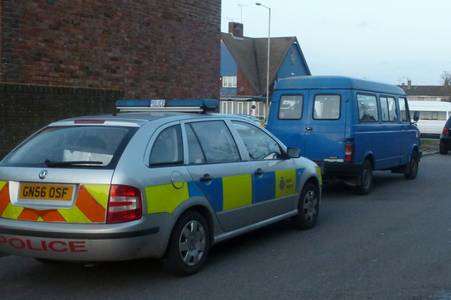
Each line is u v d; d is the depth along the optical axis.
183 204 5.88
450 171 17.31
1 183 5.71
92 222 5.35
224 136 6.88
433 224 8.87
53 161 5.70
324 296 5.42
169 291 5.58
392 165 13.53
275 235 8.03
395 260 6.71
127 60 13.30
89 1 12.28
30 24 11.09
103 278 6.02
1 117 10.25
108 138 5.79
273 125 12.09
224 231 6.58
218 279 5.96
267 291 5.57
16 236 5.52
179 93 14.87
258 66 56.88
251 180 7.00
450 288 5.67
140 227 5.43
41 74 11.38
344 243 7.57
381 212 9.95
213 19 15.84
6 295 5.52
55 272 6.26
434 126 40.09
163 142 5.99
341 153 11.35
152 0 13.85
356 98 11.55
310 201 8.45
